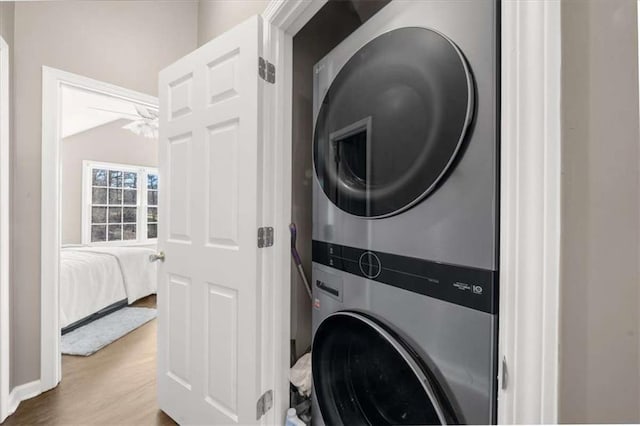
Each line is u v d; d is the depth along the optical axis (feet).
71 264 8.93
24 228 5.48
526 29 1.49
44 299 5.67
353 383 3.34
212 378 4.31
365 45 3.03
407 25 2.59
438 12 2.34
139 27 6.68
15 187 5.37
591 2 1.29
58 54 5.77
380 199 2.83
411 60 2.52
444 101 2.26
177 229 4.89
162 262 5.16
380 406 2.93
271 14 3.94
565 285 1.36
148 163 17.54
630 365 1.17
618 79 1.20
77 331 8.49
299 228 5.42
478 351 2.06
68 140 15.11
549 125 1.40
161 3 6.97
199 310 4.50
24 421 4.92
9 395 5.14
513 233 1.55
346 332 3.22
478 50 2.07
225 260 4.15
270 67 4.03
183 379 4.74
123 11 6.50
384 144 2.80
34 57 5.52
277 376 4.11
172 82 4.99
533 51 1.46
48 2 5.67
